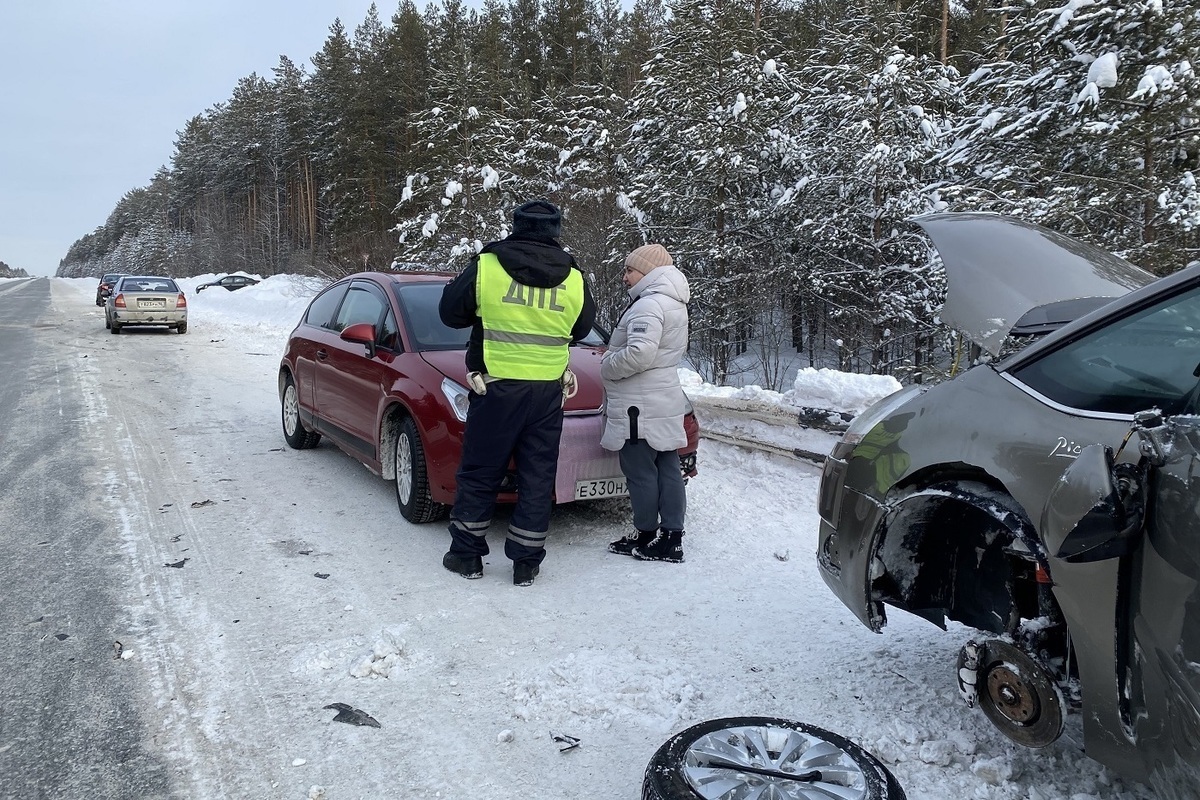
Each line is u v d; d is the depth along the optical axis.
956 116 15.63
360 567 4.31
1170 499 1.78
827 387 5.90
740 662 3.31
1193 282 2.06
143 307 18.42
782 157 16.12
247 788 2.48
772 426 6.18
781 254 15.52
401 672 3.21
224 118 66.44
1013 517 2.25
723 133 15.29
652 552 4.47
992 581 2.60
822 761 2.25
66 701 2.96
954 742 2.69
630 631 3.58
